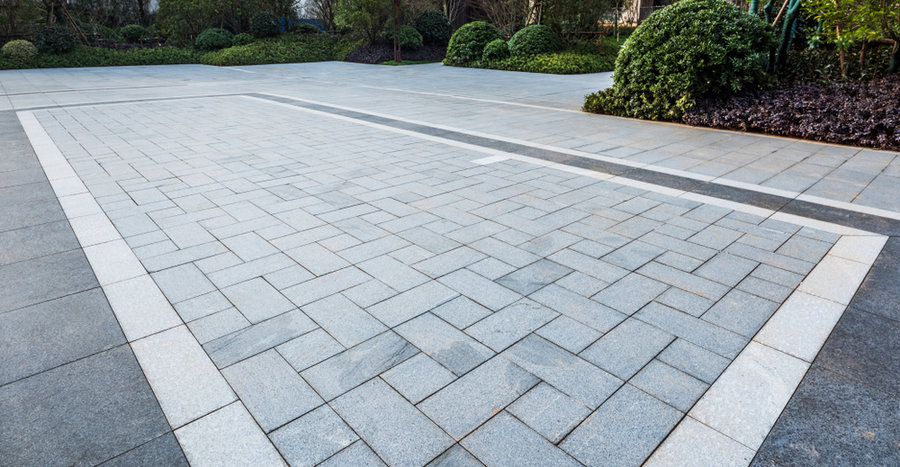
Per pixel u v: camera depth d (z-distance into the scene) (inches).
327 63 975.6
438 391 93.2
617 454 80.0
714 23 342.0
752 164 248.1
